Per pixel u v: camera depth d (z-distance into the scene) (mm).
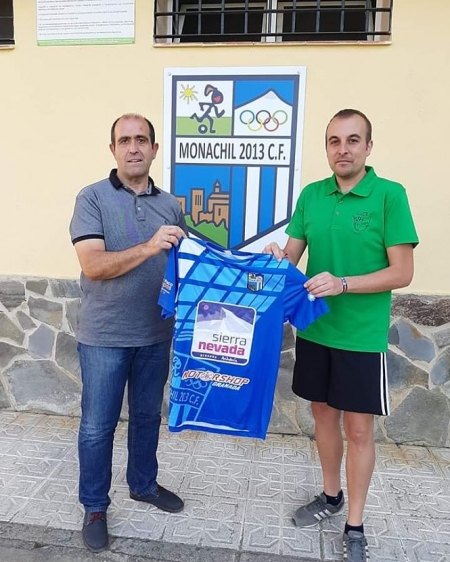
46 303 3574
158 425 2592
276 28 3359
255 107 3223
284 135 3215
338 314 2234
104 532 2373
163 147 3344
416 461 3188
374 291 2129
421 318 3240
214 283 2213
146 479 2611
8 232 3559
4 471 2943
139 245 2174
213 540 2422
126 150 2242
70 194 3469
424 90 3082
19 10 3338
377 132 3148
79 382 3625
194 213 3375
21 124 3443
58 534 2441
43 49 3352
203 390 2273
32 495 2727
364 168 2256
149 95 3311
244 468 3053
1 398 3729
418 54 3057
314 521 2527
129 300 2301
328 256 2264
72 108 3387
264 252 2287
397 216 2119
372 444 2295
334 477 2525
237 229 3344
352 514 2324
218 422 2291
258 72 3184
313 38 3264
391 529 2531
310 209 2336
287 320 2227
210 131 3285
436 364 3277
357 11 3145
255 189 3289
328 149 2205
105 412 2354
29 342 3635
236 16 3447
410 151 3139
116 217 2266
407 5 3027
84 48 3318
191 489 2822
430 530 2531
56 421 3590
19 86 3408
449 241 3172
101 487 2400
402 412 3354
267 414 2232
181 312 2223
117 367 2340
